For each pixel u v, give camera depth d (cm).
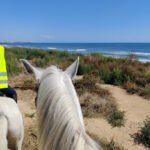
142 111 832
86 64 1483
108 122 734
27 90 1023
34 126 673
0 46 408
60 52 2319
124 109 841
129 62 1569
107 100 891
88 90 966
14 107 369
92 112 792
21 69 1369
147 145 611
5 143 327
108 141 613
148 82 1156
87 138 174
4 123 335
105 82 1210
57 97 192
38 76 237
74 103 196
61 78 216
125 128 697
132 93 1026
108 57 1828
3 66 407
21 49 2509
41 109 197
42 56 2192
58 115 183
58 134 178
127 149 588
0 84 405
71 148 168
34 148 556
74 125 178
